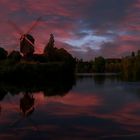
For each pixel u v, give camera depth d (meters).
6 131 27.02
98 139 23.48
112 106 42.28
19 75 96.75
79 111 38.12
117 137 23.95
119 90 69.19
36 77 101.56
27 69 100.50
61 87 78.38
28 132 26.44
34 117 34.06
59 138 24.06
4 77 93.38
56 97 55.22
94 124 29.47
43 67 106.50
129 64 127.12
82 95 58.34
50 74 107.25
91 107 41.66
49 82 95.56
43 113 36.88
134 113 35.84
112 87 78.69
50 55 130.12
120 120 31.36
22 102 48.28
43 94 60.47
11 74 95.12
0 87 75.38
